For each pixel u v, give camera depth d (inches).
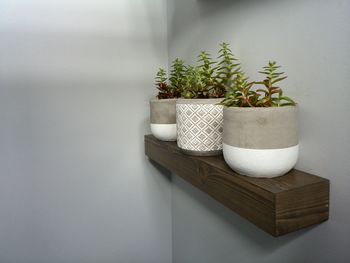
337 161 17.4
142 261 42.6
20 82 34.3
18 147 35.0
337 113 17.2
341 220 17.5
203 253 35.2
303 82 19.3
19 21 33.6
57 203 37.3
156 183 42.4
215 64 29.0
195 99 23.5
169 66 40.4
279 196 15.9
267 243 24.1
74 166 37.6
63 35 35.4
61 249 38.0
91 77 37.1
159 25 39.9
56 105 36.0
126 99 39.1
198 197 35.5
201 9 31.2
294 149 17.7
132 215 41.4
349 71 16.3
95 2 36.4
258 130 16.8
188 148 24.5
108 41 37.4
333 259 18.2
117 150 39.5
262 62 22.8
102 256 40.2
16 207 35.5
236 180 18.8
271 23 21.6
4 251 35.5
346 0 16.1
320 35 17.8
